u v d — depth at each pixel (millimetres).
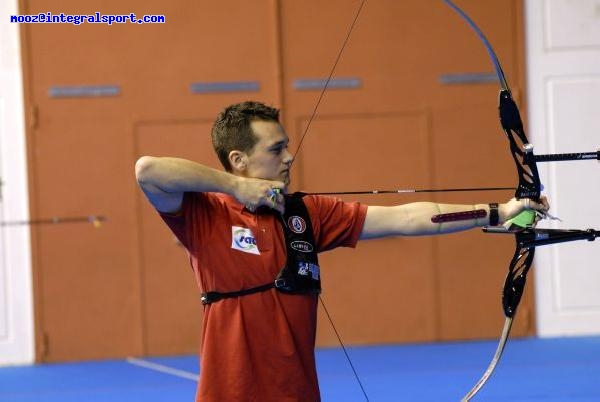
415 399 15055
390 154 20359
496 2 20312
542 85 20406
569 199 20422
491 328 20703
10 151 20188
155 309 20406
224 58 20219
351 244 7461
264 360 7035
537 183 7426
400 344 20641
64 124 20141
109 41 20141
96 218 19844
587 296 20750
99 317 20344
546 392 15188
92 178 20203
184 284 20438
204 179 6820
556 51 20391
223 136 7445
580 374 16609
